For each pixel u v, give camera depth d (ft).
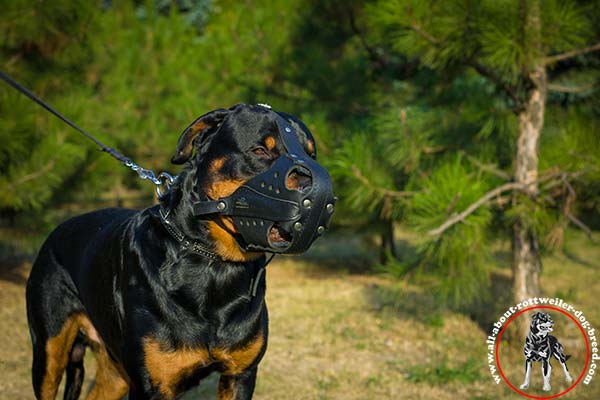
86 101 28.30
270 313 24.14
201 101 34.99
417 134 19.70
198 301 9.49
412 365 18.54
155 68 41.78
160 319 9.48
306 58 28.91
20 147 23.08
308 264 35.22
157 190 10.71
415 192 19.43
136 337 9.59
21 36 24.80
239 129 9.09
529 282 20.15
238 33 36.70
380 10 18.12
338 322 23.12
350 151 19.25
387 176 21.13
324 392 16.26
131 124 37.01
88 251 11.32
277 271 33.37
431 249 17.66
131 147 36.94
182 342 9.48
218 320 9.59
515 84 19.83
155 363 9.52
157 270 9.58
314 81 27.58
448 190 17.08
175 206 9.69
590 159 16.90
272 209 8.33
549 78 21.66
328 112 27.45
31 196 24.00
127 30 46.60
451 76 20.80
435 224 17.11
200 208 9.14
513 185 18.04
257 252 9.37
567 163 17.63
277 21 33.50
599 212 20.17
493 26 17.03
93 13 27.78
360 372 17.95
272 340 20.74
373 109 26.84
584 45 18.34
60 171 24.49
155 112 38.19
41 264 12.21
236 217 8.81
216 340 9.60
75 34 26.94
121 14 47.67
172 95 39.86
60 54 27.04
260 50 33.47
